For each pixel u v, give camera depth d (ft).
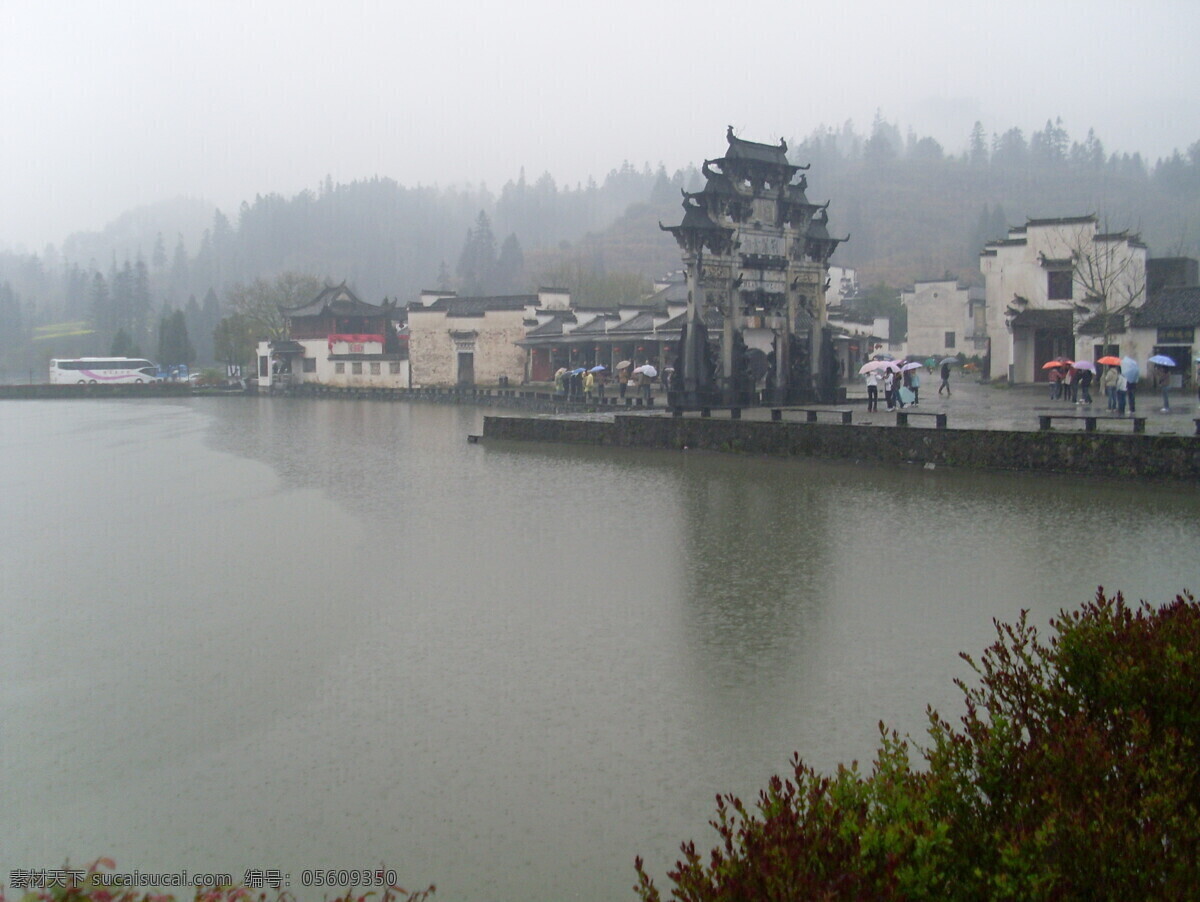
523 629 54.19
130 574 69.10
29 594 64.08
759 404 158.20
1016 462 101.76
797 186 159.84
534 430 155.53
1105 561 63.41
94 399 352.49
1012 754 19.90
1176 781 19.26
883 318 337.93
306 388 346.13
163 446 165.58
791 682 44.78
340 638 53.31
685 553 71.51
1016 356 201.16
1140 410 132.77
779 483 104.17
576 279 429.79
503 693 44.78
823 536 75.61
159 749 40.04
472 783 36.37
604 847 31.83
